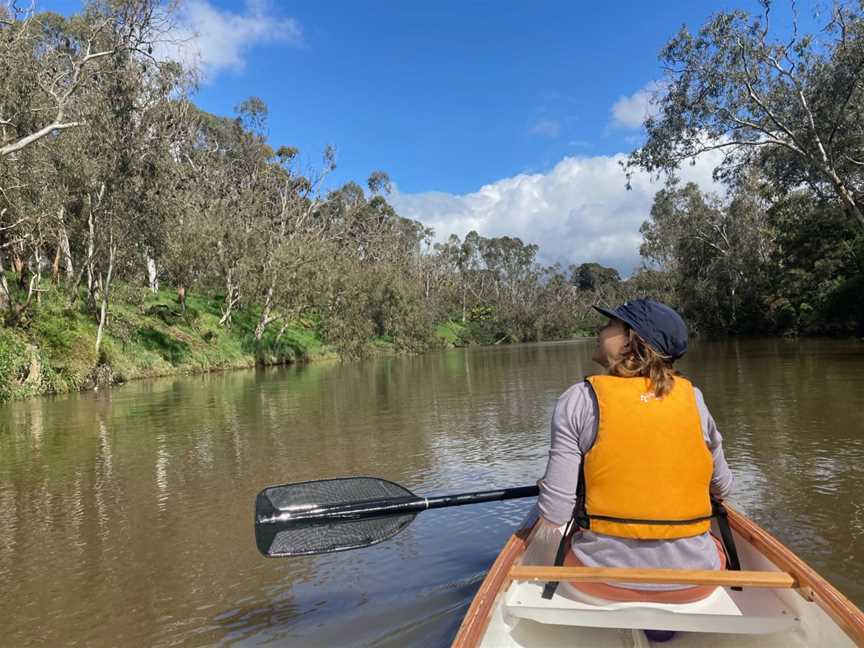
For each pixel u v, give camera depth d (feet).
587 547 7.91
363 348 122.01
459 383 59.41
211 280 119.55
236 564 14.12
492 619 7.61
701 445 7.72
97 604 12.41
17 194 63.31
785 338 124.47
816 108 63.62
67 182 68.69
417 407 41.16
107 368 66.80
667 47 64.69
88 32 61.26
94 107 65.82
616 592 7.54
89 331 74.84
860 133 62.95
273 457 25.73
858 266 111.96
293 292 114.01
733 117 65.87
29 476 23.95
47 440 31.99
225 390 58.29
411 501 11.27
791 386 41.83
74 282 83.20
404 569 13.04
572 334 287.69
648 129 69.05
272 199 147.43
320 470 23.15
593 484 7.82
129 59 66.74
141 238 76.64
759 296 143.95
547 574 7.58
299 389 57.82
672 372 8.08
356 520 11.60
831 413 30.17
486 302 292.40
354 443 28.30
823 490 17.40
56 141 65.82
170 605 12.16
